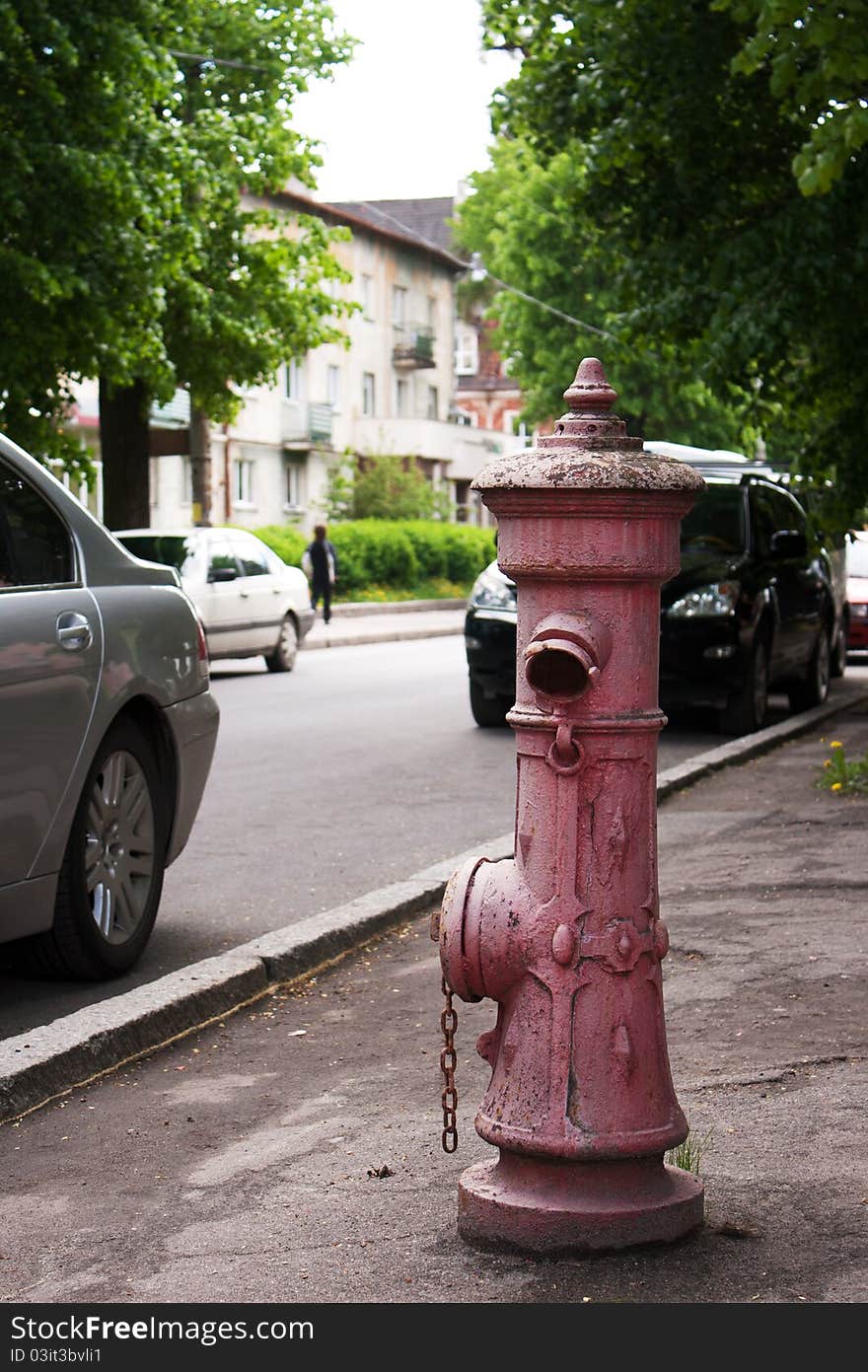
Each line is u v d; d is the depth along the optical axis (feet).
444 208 277.64
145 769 21.54
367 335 210.38
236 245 84.17
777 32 27.68
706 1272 11.16
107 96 62.44
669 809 32.58
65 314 62.49
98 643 20.30
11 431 64.59
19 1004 19.75
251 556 73.00
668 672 46.21
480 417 307.58
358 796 36.83
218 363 85.25
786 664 50.72
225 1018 19.03
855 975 19.24
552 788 11.57
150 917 21.76
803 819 30.50
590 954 11.50
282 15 89.97
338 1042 17.95
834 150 26.40
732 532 49.14
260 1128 15.03
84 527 21.18
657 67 39.75
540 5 42.39
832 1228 11.83
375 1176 13.50
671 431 174.60
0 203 59.41
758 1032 17.12
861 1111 14.44
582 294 180.24
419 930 23.40
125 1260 11.98
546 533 11.46
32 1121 15.49
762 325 37.99
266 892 26.45
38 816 19.16
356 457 184.03
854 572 81.76
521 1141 11.50
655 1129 11.55
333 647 100.17
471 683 49.57
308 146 86.38
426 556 167.02
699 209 41.39
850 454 41.60
